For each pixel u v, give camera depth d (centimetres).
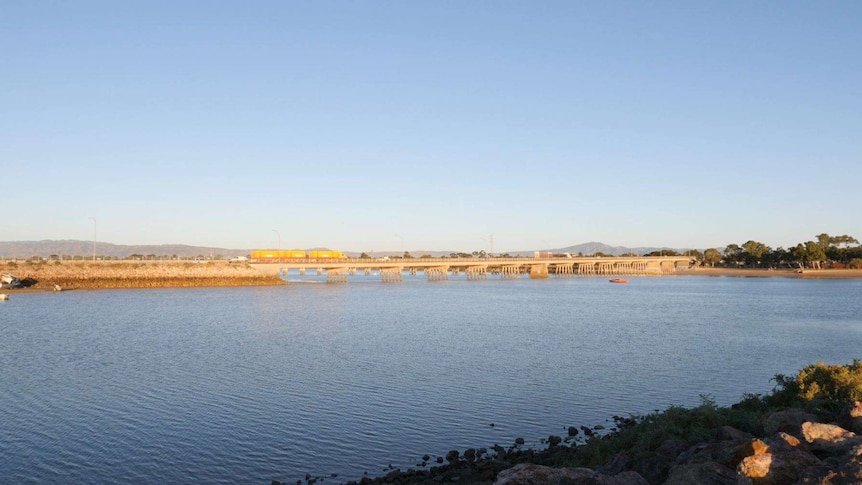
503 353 5206
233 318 8200
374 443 2788
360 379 4097
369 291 14762
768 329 7019
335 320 8025
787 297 12862
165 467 2480
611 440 2414
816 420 1988
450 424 3069
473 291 14988
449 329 7025
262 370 4422
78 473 2414
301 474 2423
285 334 6531
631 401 3516
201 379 4100
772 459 1435
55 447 2709
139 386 3884
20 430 2952
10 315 8388
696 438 2047
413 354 5153
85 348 5478
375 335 6456
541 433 2930
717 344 5744
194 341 5956
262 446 2736
